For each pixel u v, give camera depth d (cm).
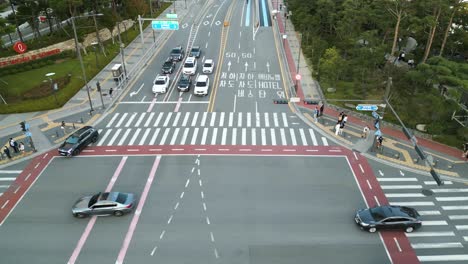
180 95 4997
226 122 4322
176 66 5906
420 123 4225
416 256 2544
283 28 7681
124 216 2891
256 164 3544
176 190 3169
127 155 3684
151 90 5128
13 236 2711
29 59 6006
